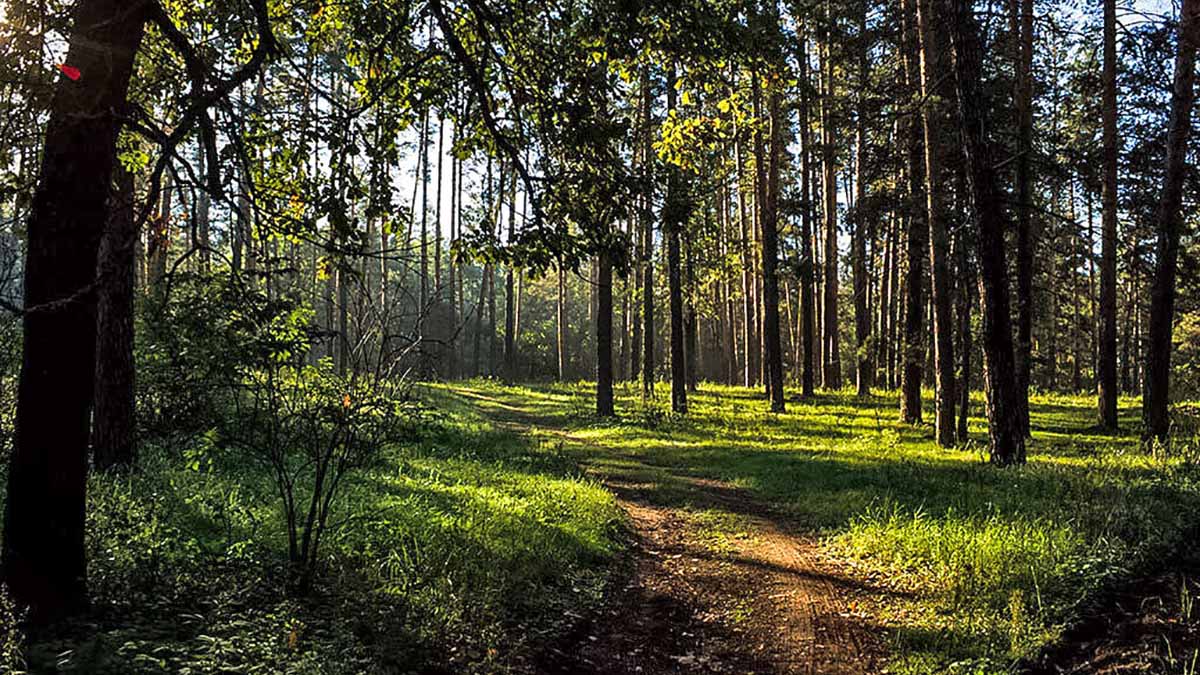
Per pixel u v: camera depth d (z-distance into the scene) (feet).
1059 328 120.26
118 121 15.02
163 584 18.39
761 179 85.71
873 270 105.09
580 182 20.10
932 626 20.45
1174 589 19.76
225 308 17.06
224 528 23.56
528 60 21.09
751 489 42.88
